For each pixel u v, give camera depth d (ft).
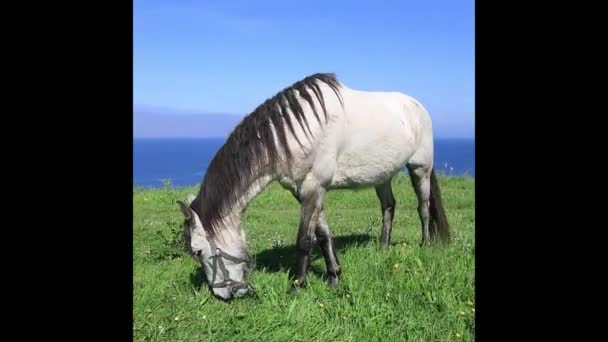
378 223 27.43
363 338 11.98
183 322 12.65
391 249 18.11
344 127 15.62
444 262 16.11
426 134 19.90
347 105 15.76
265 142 14.53
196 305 13.74
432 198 20.57
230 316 12.96
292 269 17.69
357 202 35.09
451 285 14.57
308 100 14.79
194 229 14.21
